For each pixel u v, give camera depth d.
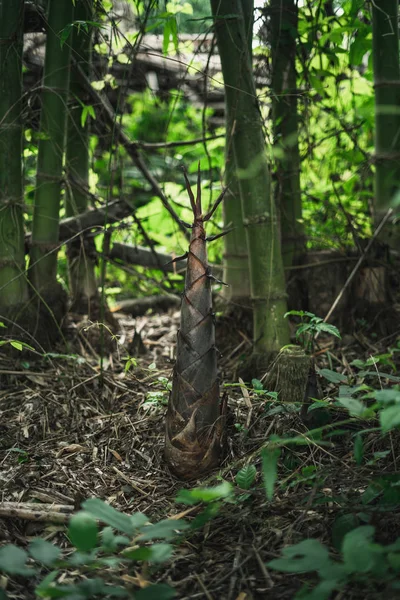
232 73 2.91
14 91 3.11
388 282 3.43
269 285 2.96
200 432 2.25
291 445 2.36
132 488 2.28
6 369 3.09
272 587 1.69
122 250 4.15
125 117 5.98
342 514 1.88
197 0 3.76
